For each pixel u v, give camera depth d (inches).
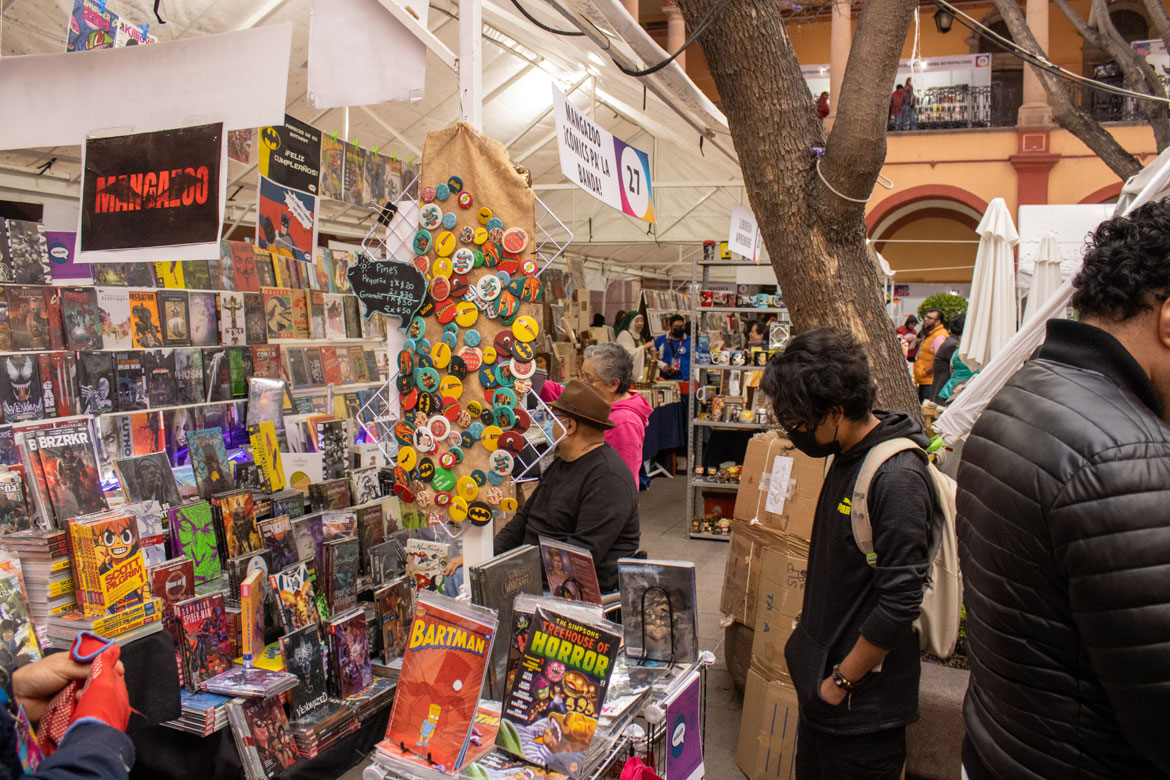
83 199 93.7
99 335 141.1
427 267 94.3
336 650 122.3
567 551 86.4
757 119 131.5
